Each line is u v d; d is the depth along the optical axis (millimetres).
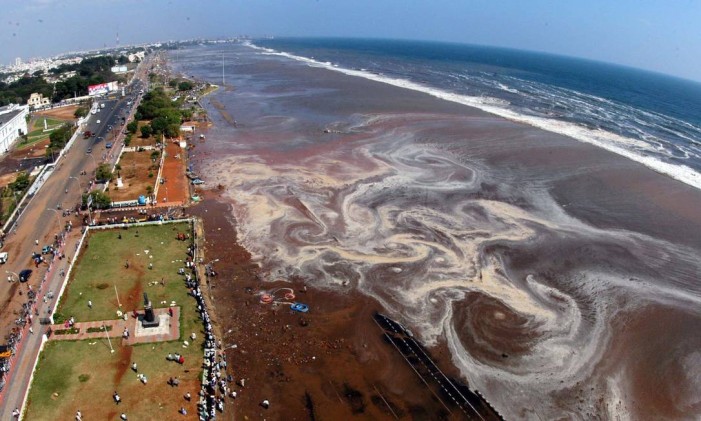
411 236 78562
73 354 51750
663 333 57719
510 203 91812
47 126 153125
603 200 94125
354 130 145500
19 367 49562
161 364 50906
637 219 86375
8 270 67562
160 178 103062
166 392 47344
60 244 74438
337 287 65562
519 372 51625
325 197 93688
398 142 130875
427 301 62562
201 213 87688
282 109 180750
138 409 45188
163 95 182750
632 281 67750
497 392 48969
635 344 55906
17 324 56125
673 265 71938
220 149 126562
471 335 56719
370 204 90438
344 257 72500
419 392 48750
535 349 54781
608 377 51219
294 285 66188
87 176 104250
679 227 83688
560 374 51438
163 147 124188
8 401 45375
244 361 52656
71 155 118688
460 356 53562
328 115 168250
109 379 48594
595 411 47156
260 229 81250
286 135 140750
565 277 68375
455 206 89875
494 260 72062
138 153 120688
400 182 101250
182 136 138750
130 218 84188
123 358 51438
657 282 67688
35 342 53219
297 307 61031
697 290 66125
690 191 99250
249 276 68188
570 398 48500
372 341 55750
